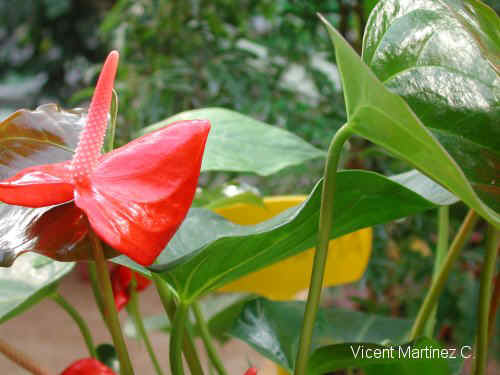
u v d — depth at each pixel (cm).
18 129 40
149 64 140
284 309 62
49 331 185
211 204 60
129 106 133
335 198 37
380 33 35
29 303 45
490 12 36
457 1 35
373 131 31
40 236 35
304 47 135
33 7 301
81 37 310
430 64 34
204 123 32
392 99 27
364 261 67
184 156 31
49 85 321
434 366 45
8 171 38
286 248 40
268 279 68
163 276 38
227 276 40
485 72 34
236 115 61
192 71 134
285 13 128
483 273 43
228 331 56
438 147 27
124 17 141
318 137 128
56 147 40
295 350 56
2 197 31
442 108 34
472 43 34
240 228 44
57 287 50
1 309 43
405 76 34
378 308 122
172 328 40
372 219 41
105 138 41
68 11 305
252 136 58
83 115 43
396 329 68
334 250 66
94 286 51
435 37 34
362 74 28
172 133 32
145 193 31
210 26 138
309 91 147
